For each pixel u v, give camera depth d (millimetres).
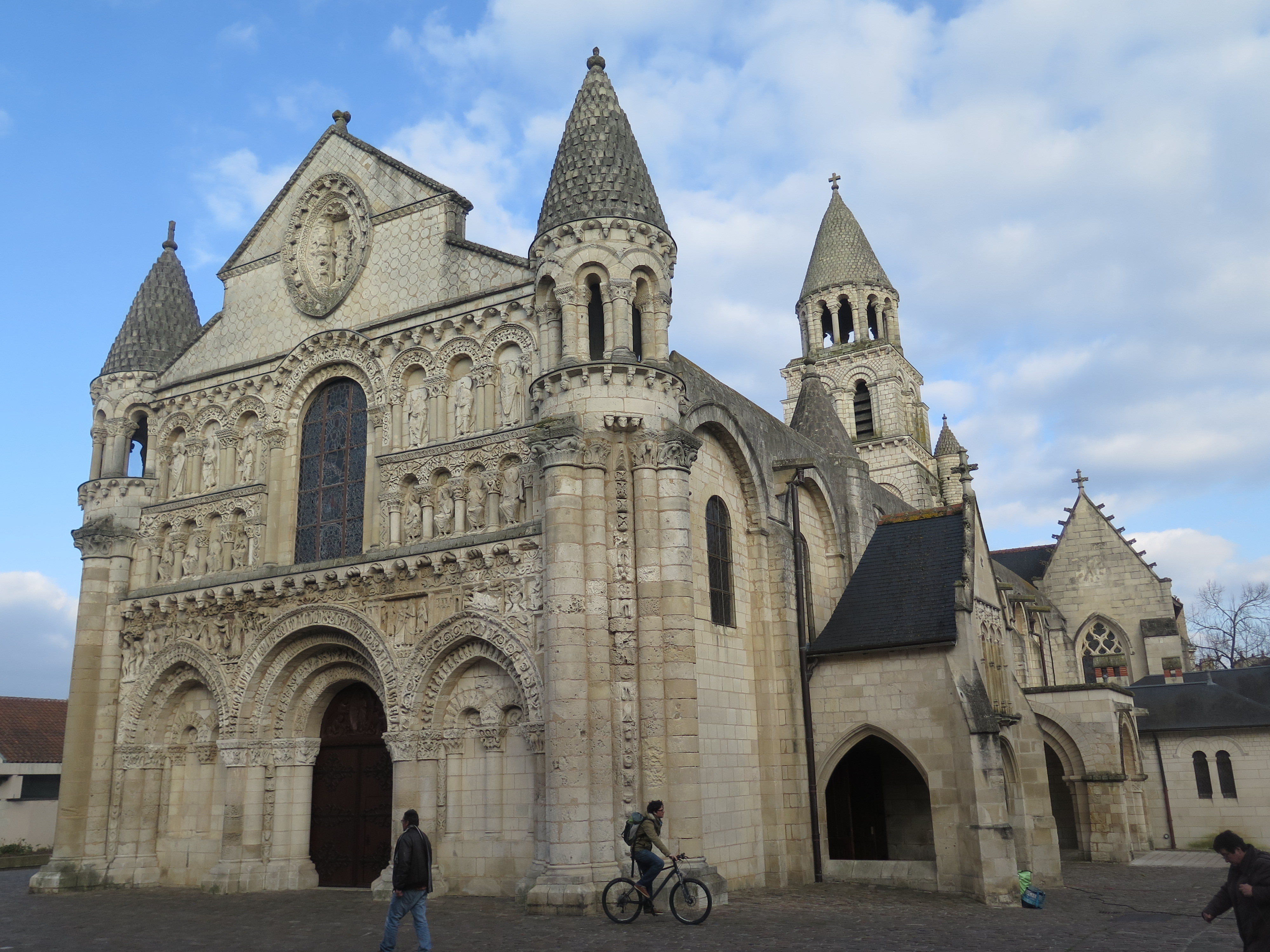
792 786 29188
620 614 23922
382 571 27922
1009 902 24234
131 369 35688
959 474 33531
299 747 29547
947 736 27531
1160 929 20234
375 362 30672
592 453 24562
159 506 34188
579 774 22641
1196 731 43719
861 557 37281
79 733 32219
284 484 31719
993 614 31781
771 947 17750
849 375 69562
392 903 16625
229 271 35031
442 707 26859
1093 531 59875
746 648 30016
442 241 30391
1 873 40094
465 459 28094
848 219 74125
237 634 30500
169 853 31234
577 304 25953
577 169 26938
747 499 31094
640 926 20109
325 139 34062
